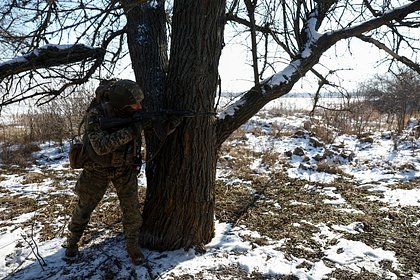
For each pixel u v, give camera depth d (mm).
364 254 3602
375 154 7949
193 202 3477
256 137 9523
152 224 3555
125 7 2611
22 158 7762
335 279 3176
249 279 3156
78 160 3098
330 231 4129
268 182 5988
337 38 4039
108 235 3969
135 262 3303
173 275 3168
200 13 3146
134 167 3188
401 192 5523
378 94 13812
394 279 3189
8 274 3309
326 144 8781
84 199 3252
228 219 4410
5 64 3531
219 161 7164
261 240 3848
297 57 4059
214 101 3451
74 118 9312
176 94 3324
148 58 3711
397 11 3988
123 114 3043
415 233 4094
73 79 3811
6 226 4328
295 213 4648
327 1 4012
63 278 3186
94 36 3801
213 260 3420
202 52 3219
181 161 3385
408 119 11555
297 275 3227
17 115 11969
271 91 3734
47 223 4367
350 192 5527
